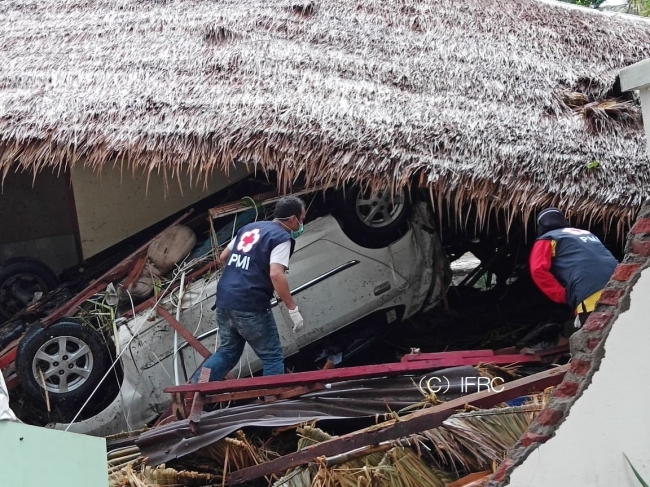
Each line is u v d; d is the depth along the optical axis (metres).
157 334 5.33
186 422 4.29
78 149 5.12
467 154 5.09
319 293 5.59
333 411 4.38
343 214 5.70
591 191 5.05
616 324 2.64
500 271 7.20
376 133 5.11
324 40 6.14
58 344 5.25
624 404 2.64
